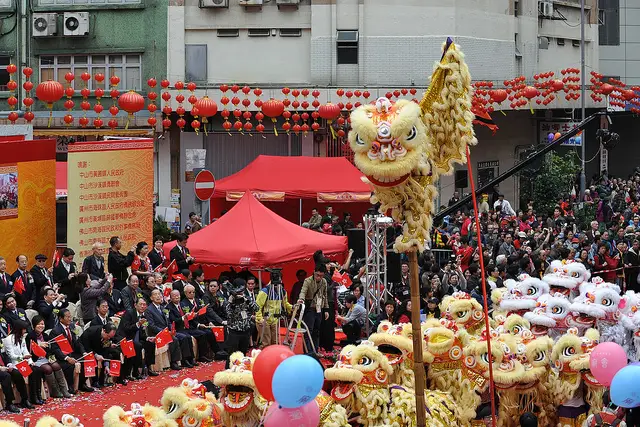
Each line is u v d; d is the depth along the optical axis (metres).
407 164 15.93
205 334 29.05
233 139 53.88
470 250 36.50
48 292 25.75
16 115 38.69
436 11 54.94
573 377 20.25
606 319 23.69
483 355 19.56
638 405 17.53
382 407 17.89
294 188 45.22
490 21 58.41
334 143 53.78
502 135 62.03
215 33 54.00
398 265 30.05
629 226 42.94
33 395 24.34
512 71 60.50
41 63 53.47
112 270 30.67
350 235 30.91
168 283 30.64
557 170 56.09
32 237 32.16
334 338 30.08
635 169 69.81
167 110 42.38
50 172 32.66
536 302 23.89
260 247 32.47
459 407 19.11
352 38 54.12
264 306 28.80
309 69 54.34
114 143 33.03
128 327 26.83
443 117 16.69
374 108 16.23
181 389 17.48
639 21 77.06
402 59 54.53
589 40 69.25
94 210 32.53
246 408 17.77
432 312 26.73
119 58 53.53
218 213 51.03
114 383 26.45
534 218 48.25
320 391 17.28
